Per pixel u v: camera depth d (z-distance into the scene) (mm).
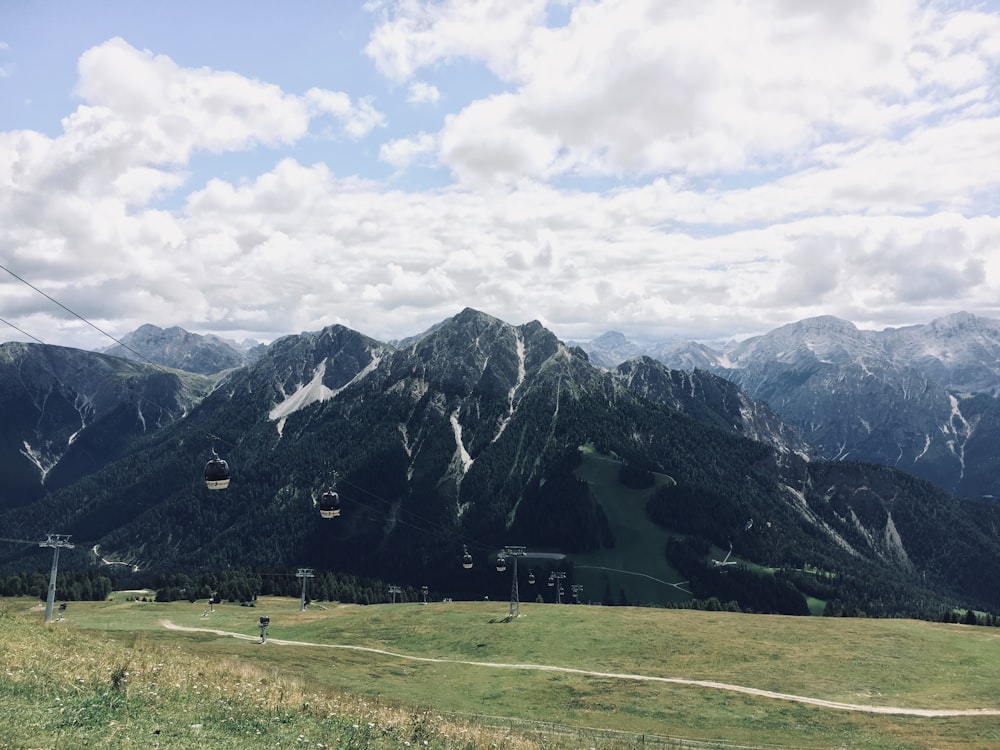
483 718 55375
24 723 20500
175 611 156125
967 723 61094
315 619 118438
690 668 80312
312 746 24734
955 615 171250
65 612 147750
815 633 97188
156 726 23125
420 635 98188
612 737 51062
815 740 55781
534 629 98875
